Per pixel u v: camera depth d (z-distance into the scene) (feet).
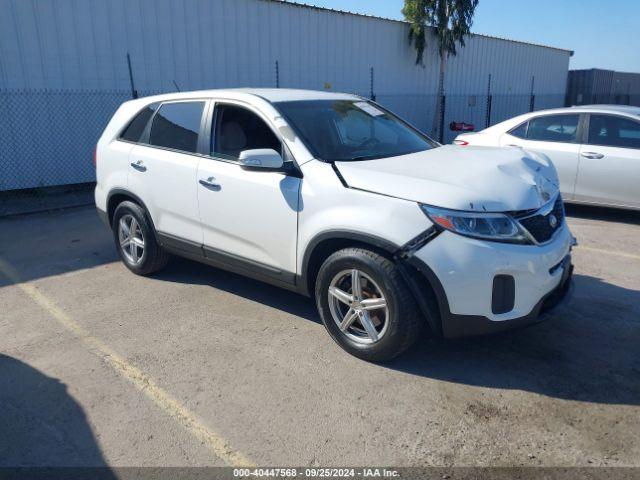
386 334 10.98
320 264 12.40
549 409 9.96
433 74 57.41
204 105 14.70
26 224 25.25
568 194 24.00
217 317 14.19
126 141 16.84
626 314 13.92
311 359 11.91
